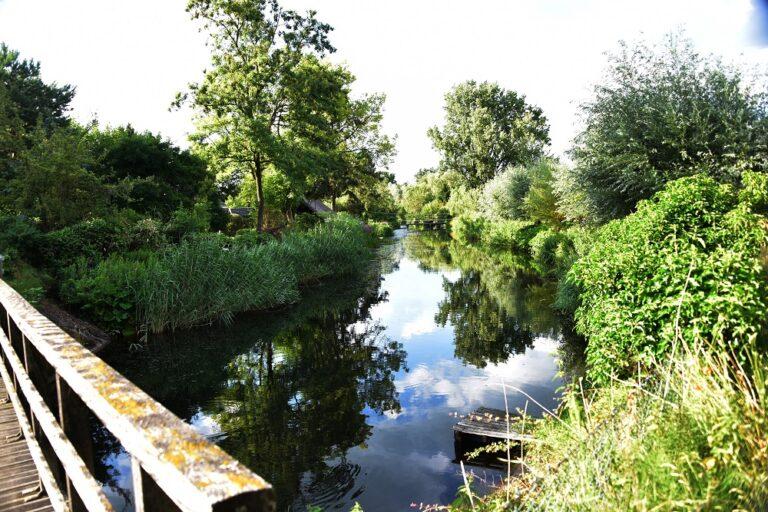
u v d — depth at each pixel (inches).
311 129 1074.1
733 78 458.0
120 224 577.9
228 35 979.3
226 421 271.9
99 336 408.5
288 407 291.4
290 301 588.7
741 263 189.6
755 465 98.3
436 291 690.2
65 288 427.5
